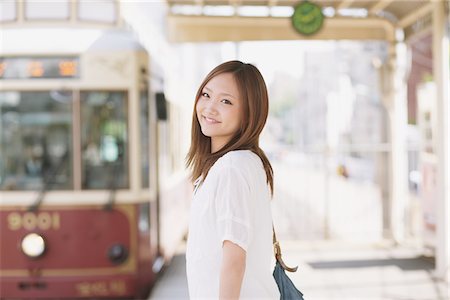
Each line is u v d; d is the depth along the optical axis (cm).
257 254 180
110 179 527
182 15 762
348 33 815
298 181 2212
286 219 1218
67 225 520
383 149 915
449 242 657
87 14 545
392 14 857
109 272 520
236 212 171
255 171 179
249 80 188
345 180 1916
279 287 200
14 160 526
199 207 180
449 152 656
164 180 642
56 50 526
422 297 575
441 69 654
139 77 534
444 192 656
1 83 525
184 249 852
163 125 647
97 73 529
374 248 846
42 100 527
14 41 526
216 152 189
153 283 572
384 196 925
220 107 187
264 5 778
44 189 521
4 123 527
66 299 515
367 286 621
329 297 576
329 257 786
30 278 516
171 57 773
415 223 980
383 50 895
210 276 177
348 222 1125
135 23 607
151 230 560
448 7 655
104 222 523
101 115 530
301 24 782
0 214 520
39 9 539
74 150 526
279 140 3906
